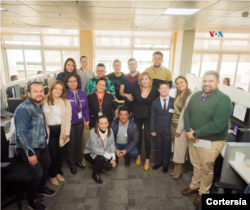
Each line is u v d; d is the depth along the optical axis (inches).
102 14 149.8
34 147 65.6
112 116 103.3
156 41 287.9
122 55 293.6
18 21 197.9
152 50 293.7
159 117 90.4
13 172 65.6
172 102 88.3
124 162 106.7
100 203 75.7
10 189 77.8
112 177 92.5
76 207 73.4
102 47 288.4
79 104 88.7
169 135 91.4
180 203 76.4
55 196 79.0
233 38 288.7
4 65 302.8
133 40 286.5
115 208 73.3
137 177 92.9
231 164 66.4
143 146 104.3
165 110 88.9
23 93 119.5
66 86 86.0
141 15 150.8
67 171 96.7
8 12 151.4
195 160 77.9
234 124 97.7
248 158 68.6
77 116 88.4
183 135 83.4
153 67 120.2
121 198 78.6
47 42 292.0
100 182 87.4
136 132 95.0
